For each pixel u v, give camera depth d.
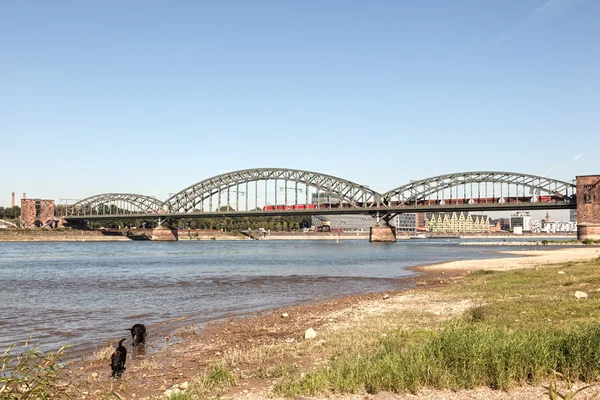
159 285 48.56
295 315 28.17
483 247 162.62
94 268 76.44
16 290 44.47
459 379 12.12
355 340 18.36
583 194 168.38
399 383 11.85
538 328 16.97
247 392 13.00
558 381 12.08
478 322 20.27
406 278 53.72
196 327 24.92
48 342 21.52
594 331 13.71
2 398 8.20
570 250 107.06
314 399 11.63
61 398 9.90
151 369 16.77
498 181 196.50
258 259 99.69
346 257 105.50
